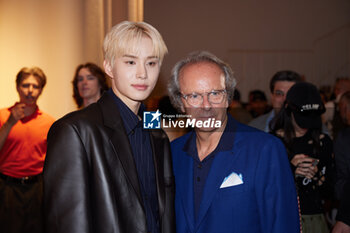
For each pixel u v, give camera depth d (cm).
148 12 863
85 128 100
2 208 223
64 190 95
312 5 914
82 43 276
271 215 115
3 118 233
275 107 231
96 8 278
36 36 267
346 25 924
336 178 174
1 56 263
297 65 913
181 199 127
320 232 168
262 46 901
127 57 106
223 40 888
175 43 870
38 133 230
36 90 233
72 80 251
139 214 104
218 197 118
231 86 127
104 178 99
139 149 118
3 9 262
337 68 923
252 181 117
